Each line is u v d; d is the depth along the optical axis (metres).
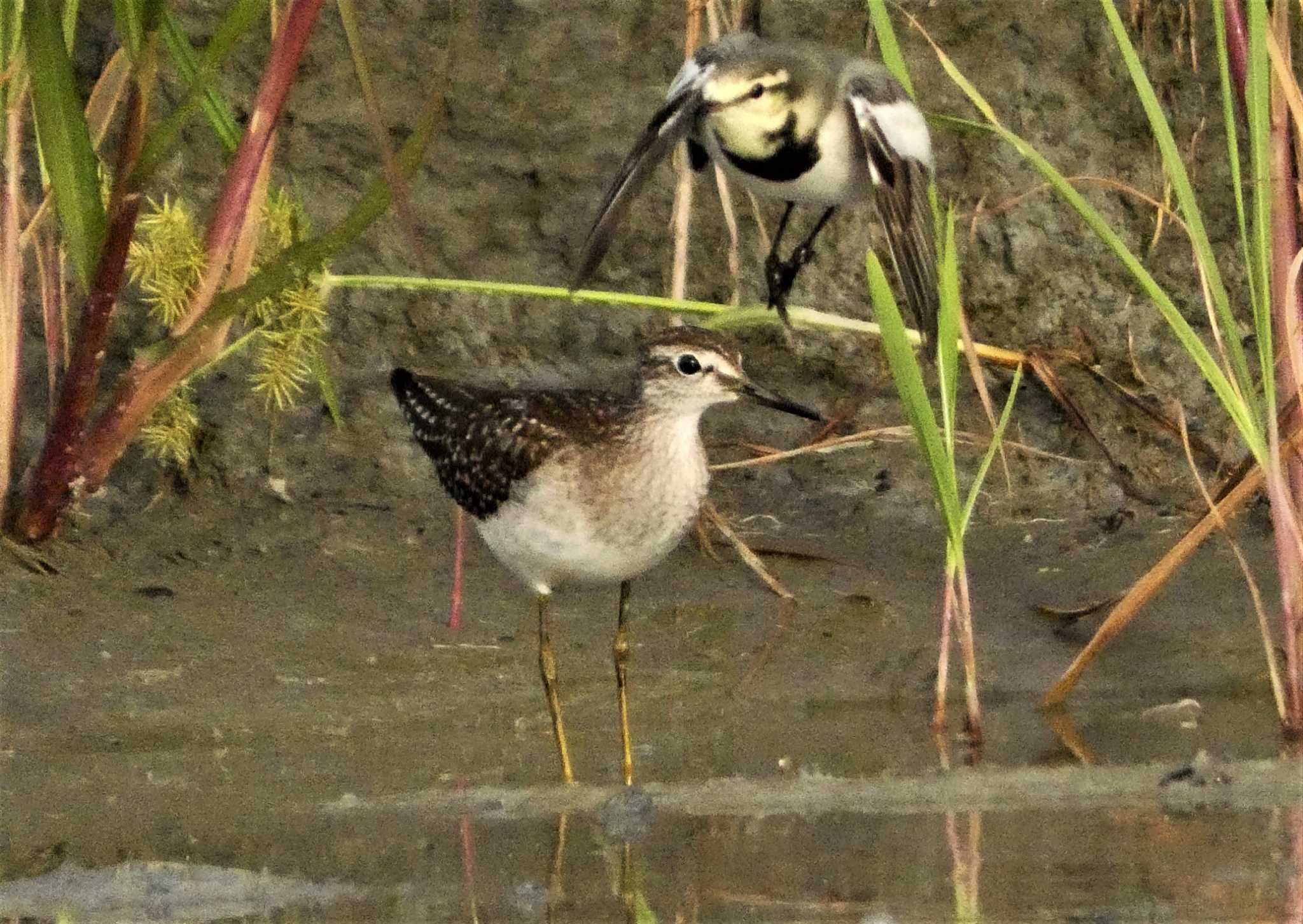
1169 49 14.40
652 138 10.09
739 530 13.43
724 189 13.12
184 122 10.93
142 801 9.63
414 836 9.21
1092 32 14.36
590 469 10.39
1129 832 9.25
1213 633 12.14
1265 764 10.23
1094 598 12.58
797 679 11.73
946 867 8.73
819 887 8.45
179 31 10.80
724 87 10.33
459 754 10.51
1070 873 8.62
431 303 13.77
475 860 8.84
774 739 10.83
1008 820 9.48
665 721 11.12
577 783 9.98
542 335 13.87
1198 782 9.97
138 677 11.16
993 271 14.23
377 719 10.99
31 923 8.05
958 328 11.27
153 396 11.80
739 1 13.05
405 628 12.02
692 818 9.51
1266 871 8.59
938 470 10.45
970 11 14.28
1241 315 14.34
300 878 8.56
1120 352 14.25
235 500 13.09
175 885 8.46
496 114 13.90
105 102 11.62
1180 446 14.07
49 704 10.82
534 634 12.09
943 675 10.92
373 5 13.83
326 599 12.20
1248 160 14.24
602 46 13.98
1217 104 14.40
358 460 13.44
